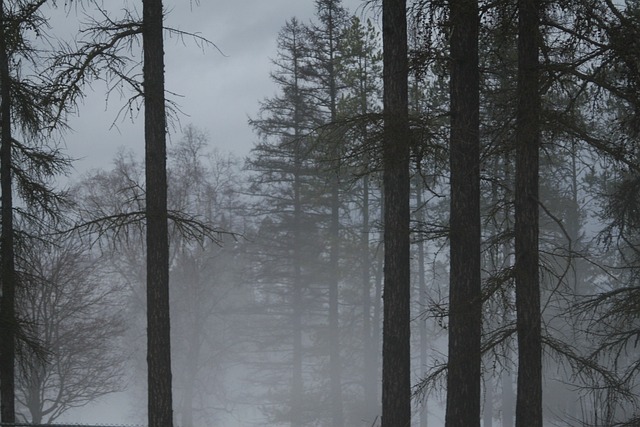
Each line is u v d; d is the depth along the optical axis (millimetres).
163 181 13984
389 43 13039
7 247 15656
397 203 13078
